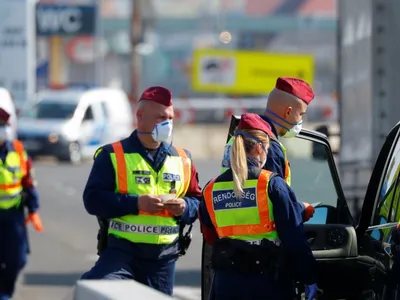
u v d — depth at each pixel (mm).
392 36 38531
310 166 23438
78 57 171625
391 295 18172
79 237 51500
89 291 14891
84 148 96125
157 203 21797
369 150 38188
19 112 94062
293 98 20766
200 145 117625
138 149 22344
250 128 19312
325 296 21203
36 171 87375
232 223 19188
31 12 91562
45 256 45344
